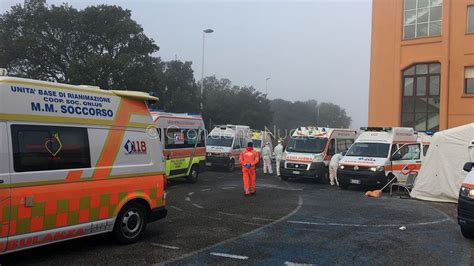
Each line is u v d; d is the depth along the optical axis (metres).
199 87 57.22
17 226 5.46
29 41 37.81
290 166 18.02
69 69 36.50
